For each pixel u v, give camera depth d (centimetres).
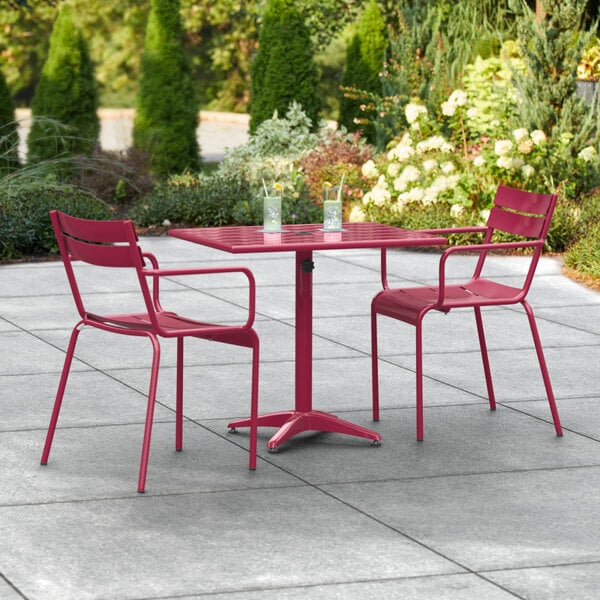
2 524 512
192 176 1853
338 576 458
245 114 3934
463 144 1489
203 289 1121
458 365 821
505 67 1719
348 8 2434
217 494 553
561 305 1041
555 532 507
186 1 3797
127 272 1212
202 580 453
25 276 1187
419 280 1166
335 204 657
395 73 1902
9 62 4000
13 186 1471
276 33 1945
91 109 1964
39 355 845
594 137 1508
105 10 4022
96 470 588
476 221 1355
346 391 752
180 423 622
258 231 656
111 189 1786
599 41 1731
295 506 537
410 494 555
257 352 588
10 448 624
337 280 1168
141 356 845
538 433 659
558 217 1336
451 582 453
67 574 459
